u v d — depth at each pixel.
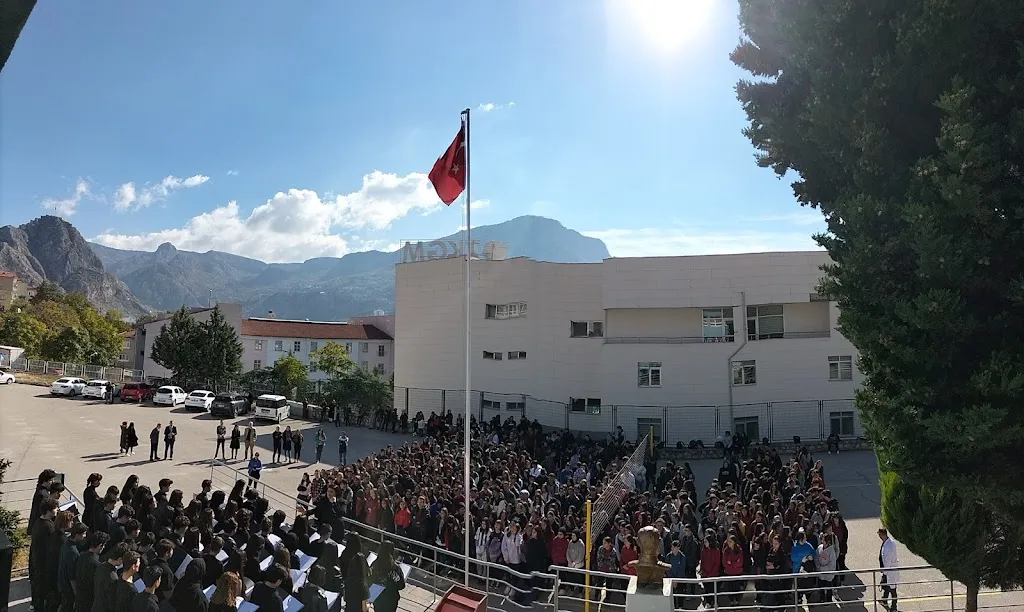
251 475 23.27
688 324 38.84
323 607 9.78
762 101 10.79
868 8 8.50
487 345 42.94
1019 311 7.87
